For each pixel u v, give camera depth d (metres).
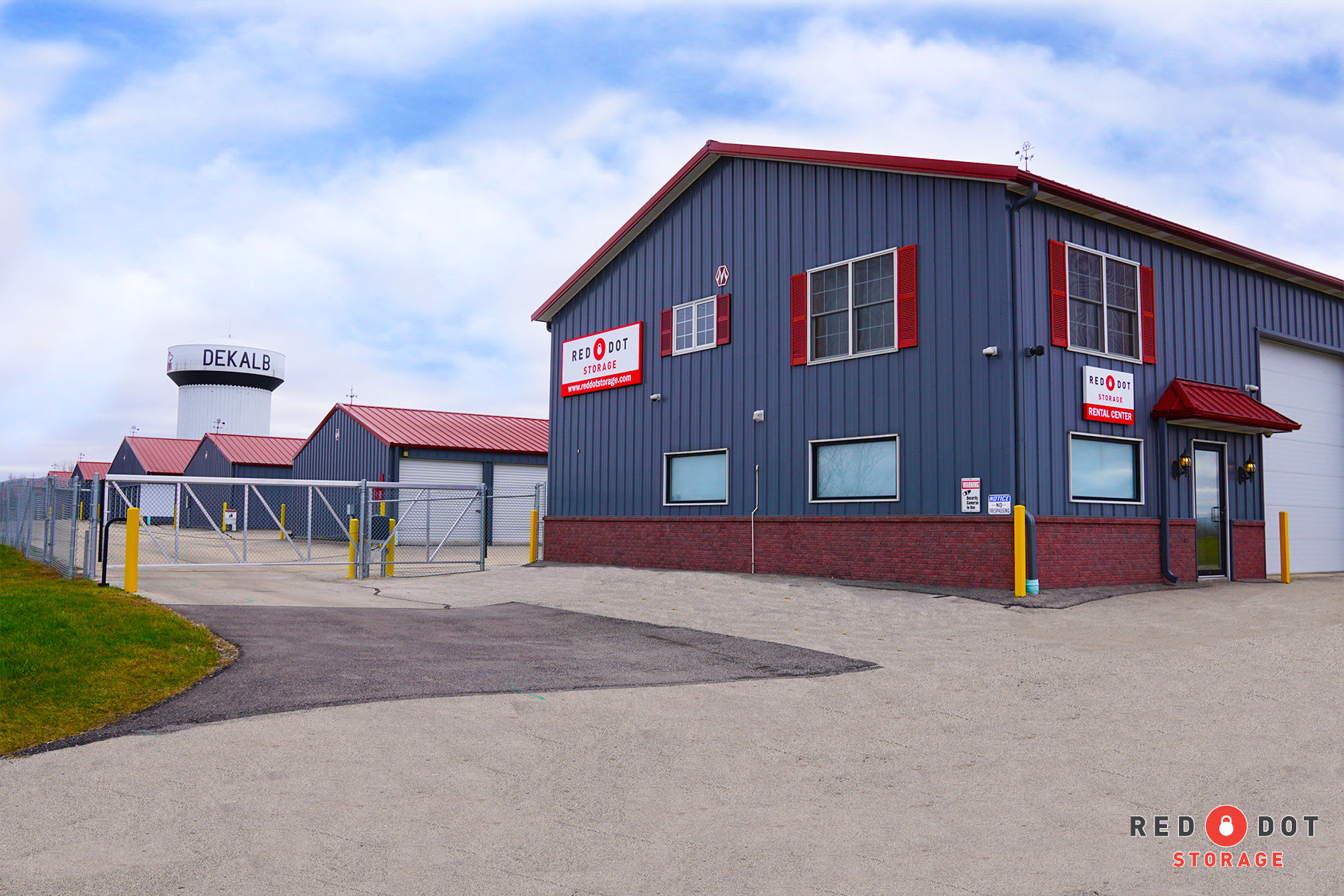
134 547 14.48
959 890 4.51
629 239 21.12
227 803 5.63
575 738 7.05
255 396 66.75
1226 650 9.66
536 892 4.49
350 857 4.88
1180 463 16.75
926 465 15.16
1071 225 15.46
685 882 4.61
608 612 13.67
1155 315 16.81
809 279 17.25
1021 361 14.29
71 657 8.79
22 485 25.39
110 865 4.75
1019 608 12.74
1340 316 21.64
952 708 8.04
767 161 18.16
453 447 33.66
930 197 15.41
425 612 13.73
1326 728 7.06
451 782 6.07
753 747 6.93
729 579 16.69
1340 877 4.61
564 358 22.78
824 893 4.48
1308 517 20.27
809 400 17.03
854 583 15.46
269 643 10.27
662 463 19.86
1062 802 5.75
